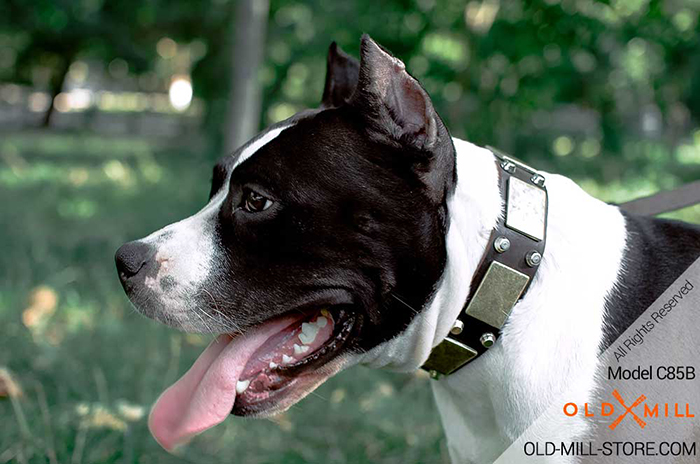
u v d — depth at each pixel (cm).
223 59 485
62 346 160
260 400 93
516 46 332
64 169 470
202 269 92
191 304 92
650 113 671
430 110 88
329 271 90
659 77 498
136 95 1255
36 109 1078
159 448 128
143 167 469
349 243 90
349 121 91
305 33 408
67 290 200
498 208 90
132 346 162
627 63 463
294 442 135
